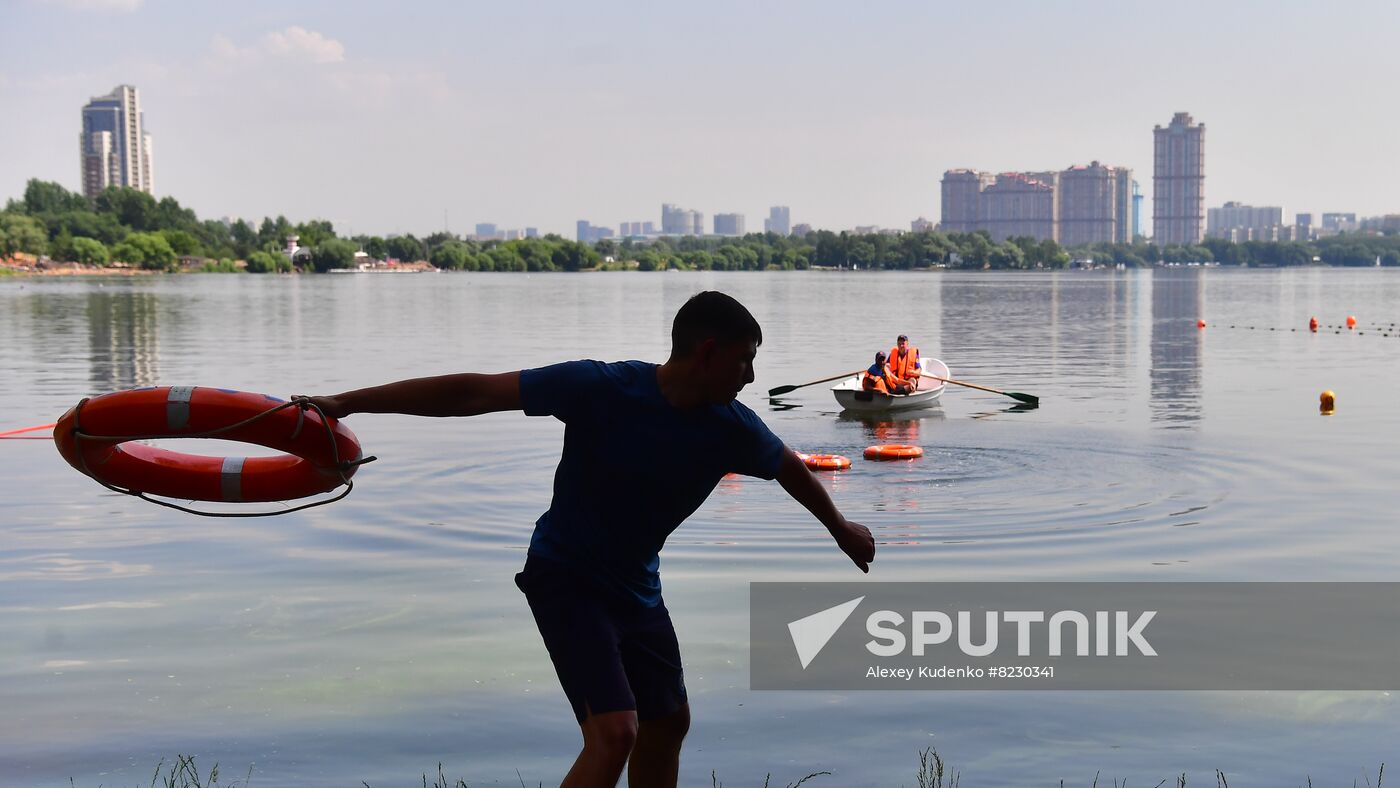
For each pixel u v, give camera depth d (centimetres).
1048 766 494
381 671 609
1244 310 5072
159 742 520
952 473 1209
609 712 353
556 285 9969
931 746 516
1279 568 820
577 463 366
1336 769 489
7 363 2531
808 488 391
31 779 482
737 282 11200
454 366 2544
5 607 730
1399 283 10056
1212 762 496
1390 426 1532
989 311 5094
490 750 510
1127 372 2341
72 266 14375
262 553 866
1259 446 1370
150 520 978
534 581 371
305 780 482
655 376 366
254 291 8025
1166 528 948
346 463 392
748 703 567
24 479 1166
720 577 797
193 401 379
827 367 2528
